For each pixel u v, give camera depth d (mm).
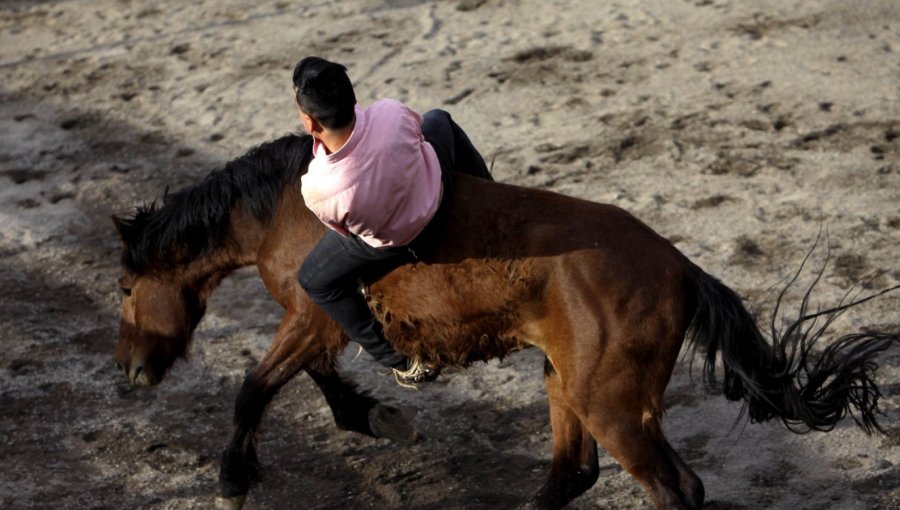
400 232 6445
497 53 15844
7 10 20094
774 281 10281
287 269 7434
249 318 10828
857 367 6703
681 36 15609
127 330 8430
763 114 13367
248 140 14375
